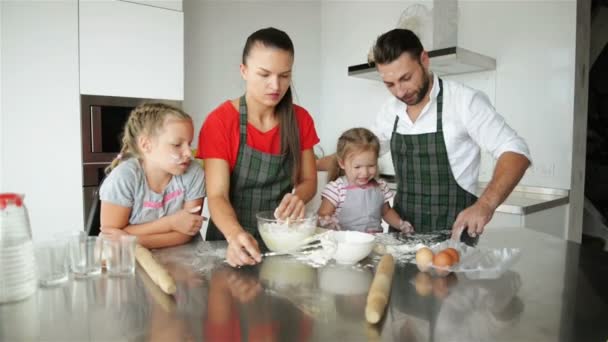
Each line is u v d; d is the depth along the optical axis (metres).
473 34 2.54
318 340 0.60
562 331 0.63
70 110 2.24
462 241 1.17
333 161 1.84
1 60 2.07
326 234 1.03
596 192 3.19
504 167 1.29
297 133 1.39
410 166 1.64
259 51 1.14
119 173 1.23
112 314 0.68
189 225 1.20
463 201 1.56
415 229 1.66
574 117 2.16
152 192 1.29
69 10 2.20
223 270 0.91
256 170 1.35
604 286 0.82
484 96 1.49
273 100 1.20
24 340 0.59
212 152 1.27
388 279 0.78
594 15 2.70
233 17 3.17
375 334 0.62
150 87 2.46
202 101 3.05
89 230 1.41
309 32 3.60
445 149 1.52
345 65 3.43
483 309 0.71
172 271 0.90
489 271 0.88
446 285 0.82
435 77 1.51
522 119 2.35
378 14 3.13
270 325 0.65
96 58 2.29
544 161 2.29
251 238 0.98
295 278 0.86
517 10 2.33
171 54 2.51
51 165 2.22
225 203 1.19
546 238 1.21
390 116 1.70
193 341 0.59
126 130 1.33
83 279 0.85
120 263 0.88
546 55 2.24
